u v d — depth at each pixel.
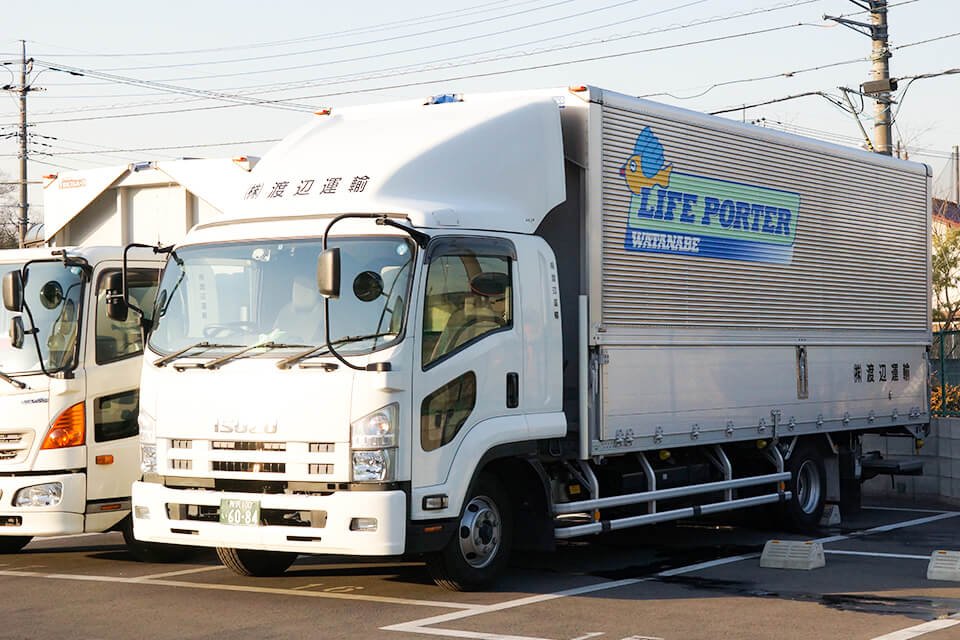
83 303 12.13
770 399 13.95
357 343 9.70
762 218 13.88
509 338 10.68
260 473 9.83
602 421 11.52
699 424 12.81
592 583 11.21
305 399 9.67
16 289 11.20
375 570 11.98
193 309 10.51
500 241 10.73
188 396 10.20
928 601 10.30
